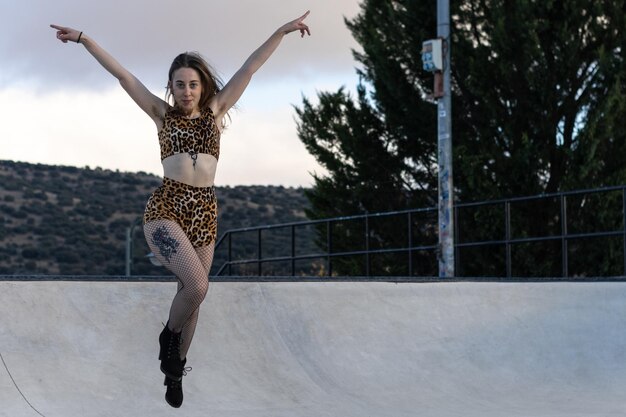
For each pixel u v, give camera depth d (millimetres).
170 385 5477
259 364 7008
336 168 20812
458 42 18719
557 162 18250
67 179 75312
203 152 5258
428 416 6324
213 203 5332
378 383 7262
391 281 8227
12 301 6379
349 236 20922
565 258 12484
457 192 19031
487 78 18172
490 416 6305
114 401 6184
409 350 7688
